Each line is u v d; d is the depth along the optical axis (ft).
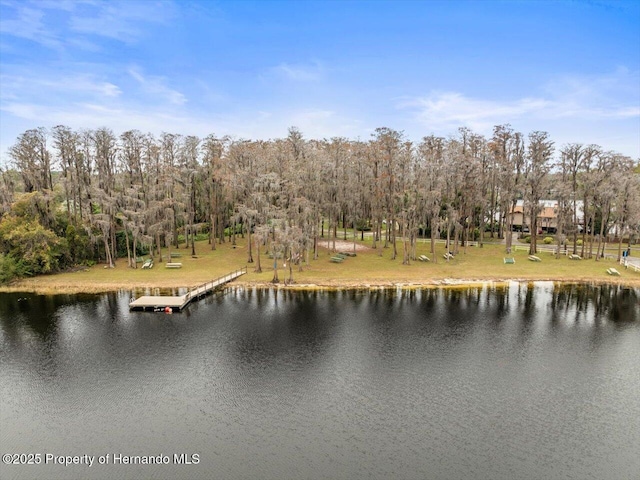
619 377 78.89
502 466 55.11
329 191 180.86
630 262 168.14
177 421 64.69
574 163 174.19
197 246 204.44
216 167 180.86
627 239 221.25
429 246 202.80
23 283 139.85
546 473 53.88
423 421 64.90
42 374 79.15
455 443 59.67
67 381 76.59
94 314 112.37
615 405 69.21
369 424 64.08
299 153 176.65
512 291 134.41
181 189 176.55
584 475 53.52
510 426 63.62
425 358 86.74
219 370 81.05
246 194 167.12
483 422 64.59
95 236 159.12
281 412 67.15
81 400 70.33
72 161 162.09
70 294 129.39
